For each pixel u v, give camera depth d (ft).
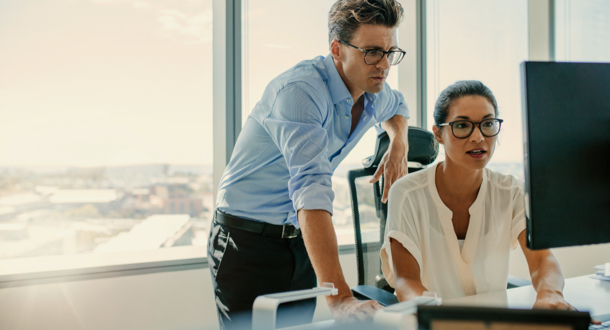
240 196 4.32
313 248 2.95
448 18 9.62
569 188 2.31
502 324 1.39
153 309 6.98
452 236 4.14
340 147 4.59
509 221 4.24
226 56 7.70
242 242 4.30
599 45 8.11
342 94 4.03
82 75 6.91
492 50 9.33
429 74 9.61
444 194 4.25
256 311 2.17
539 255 3.86
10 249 6.56
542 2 8.60
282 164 4.18
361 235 4.86
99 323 6.65
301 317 4.61
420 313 1.47
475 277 4.15
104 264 6.81
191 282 7.23
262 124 3.86
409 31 9.68
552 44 8.54
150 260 7.08
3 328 6.19
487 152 3.84
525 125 2.25
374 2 3.61
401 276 3.82
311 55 8.43
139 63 7.25
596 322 2.68
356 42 3.67
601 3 8.07
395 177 4.79
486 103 3.83
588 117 2.34
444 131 4.02
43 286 6.40
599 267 4.25
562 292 3.38
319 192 3.10
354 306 2.39
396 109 5.32
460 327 1.43
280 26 8.18
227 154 7.72
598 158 2.36
